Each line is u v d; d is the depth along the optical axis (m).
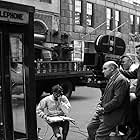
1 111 4.77
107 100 5.00
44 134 7.11
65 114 6.05
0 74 4.70
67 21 23.70
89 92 16.78
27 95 4.96
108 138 5.25
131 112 5.32
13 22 4.69
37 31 15.61
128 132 5.58
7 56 4.70
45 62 12.00
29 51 4.96
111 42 16.64
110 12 30.06
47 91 12.50
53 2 21.70
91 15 27.09
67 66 13.22
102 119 5.21
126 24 32.66
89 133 5.69
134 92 5.88
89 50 18.78
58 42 15.53
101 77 14.57
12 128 4.78
